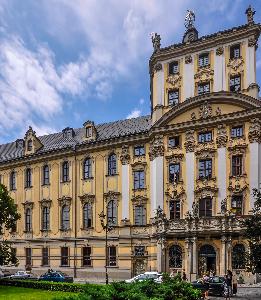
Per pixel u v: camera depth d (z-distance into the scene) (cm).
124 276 5816
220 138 5350
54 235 6638
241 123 5256
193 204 5353
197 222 5112
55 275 5188
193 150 5528
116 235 6019
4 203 4688
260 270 3181
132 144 6112
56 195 6725
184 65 5772
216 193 5288
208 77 5572
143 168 5959
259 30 5322
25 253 6931
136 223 5903
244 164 5169
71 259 6375
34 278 5375
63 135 7256
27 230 6975
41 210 6856
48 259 6638
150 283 1689
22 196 7144
